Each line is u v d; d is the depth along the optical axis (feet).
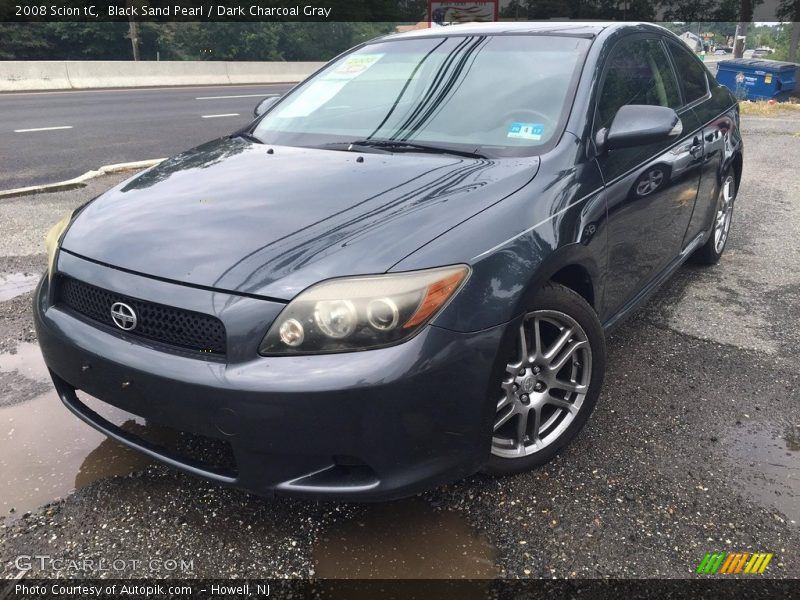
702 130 12.50
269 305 6.22
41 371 10.68
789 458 8.59
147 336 6.75
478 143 8.87
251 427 6.20
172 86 65.46
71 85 59.16
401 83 10.49
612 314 9.80
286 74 76.84
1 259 15.35
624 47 10.62
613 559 6.90
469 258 6.63
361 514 7.54
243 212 7.38
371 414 6.13
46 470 8.26
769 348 11.58
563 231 7.70
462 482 8.05
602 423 9.32
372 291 6.16
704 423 9.35
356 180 7.97
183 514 7.53
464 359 6.47
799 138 35.09
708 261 15.37
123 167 24.57
